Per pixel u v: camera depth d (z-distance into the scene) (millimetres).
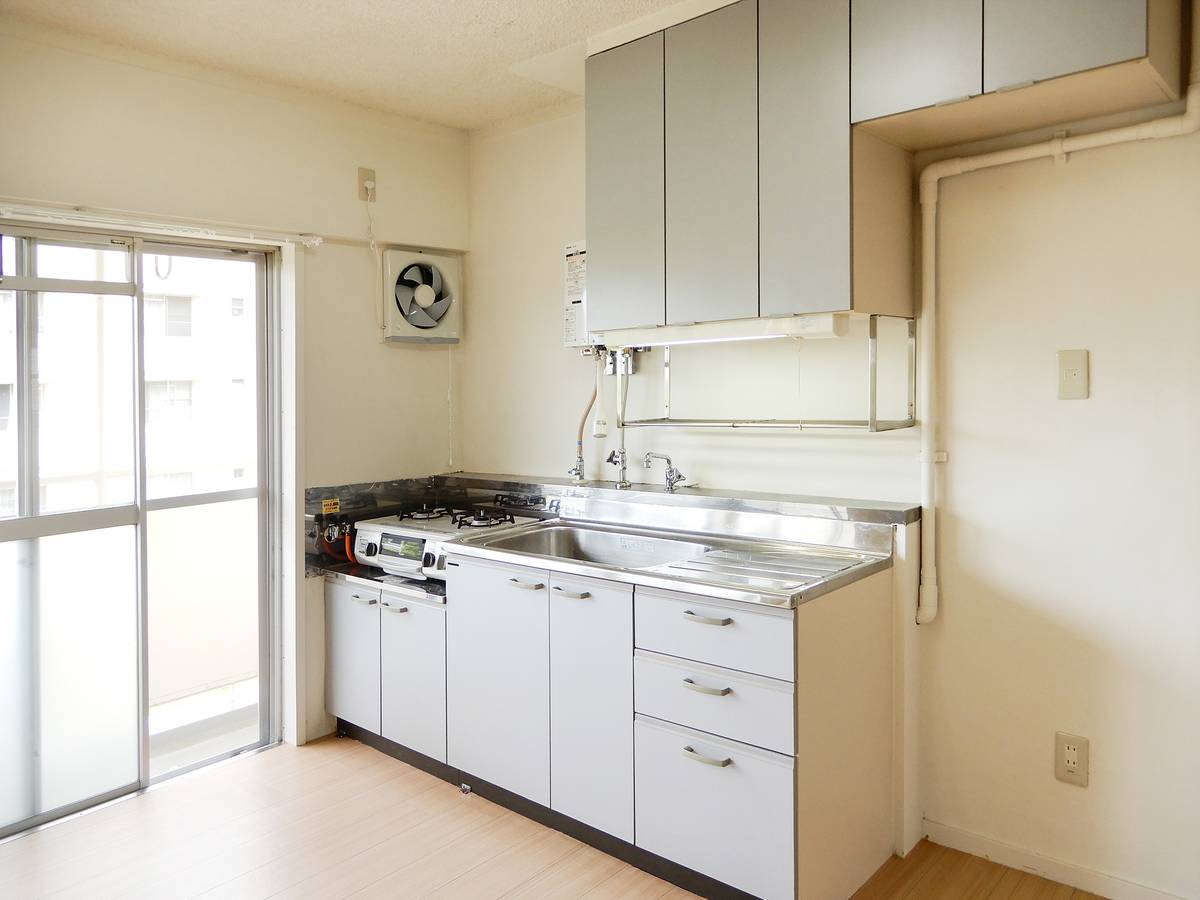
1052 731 2305
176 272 3006
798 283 2266
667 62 2535
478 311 3752
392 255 3469
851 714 2230
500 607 2652
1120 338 2156
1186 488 2078
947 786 2502
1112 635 2195
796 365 2770
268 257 3268
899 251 2400
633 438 3223
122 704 2887
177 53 2775
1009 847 2389
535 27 2637
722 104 2410
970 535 2418
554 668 2504
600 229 2748
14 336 2605
